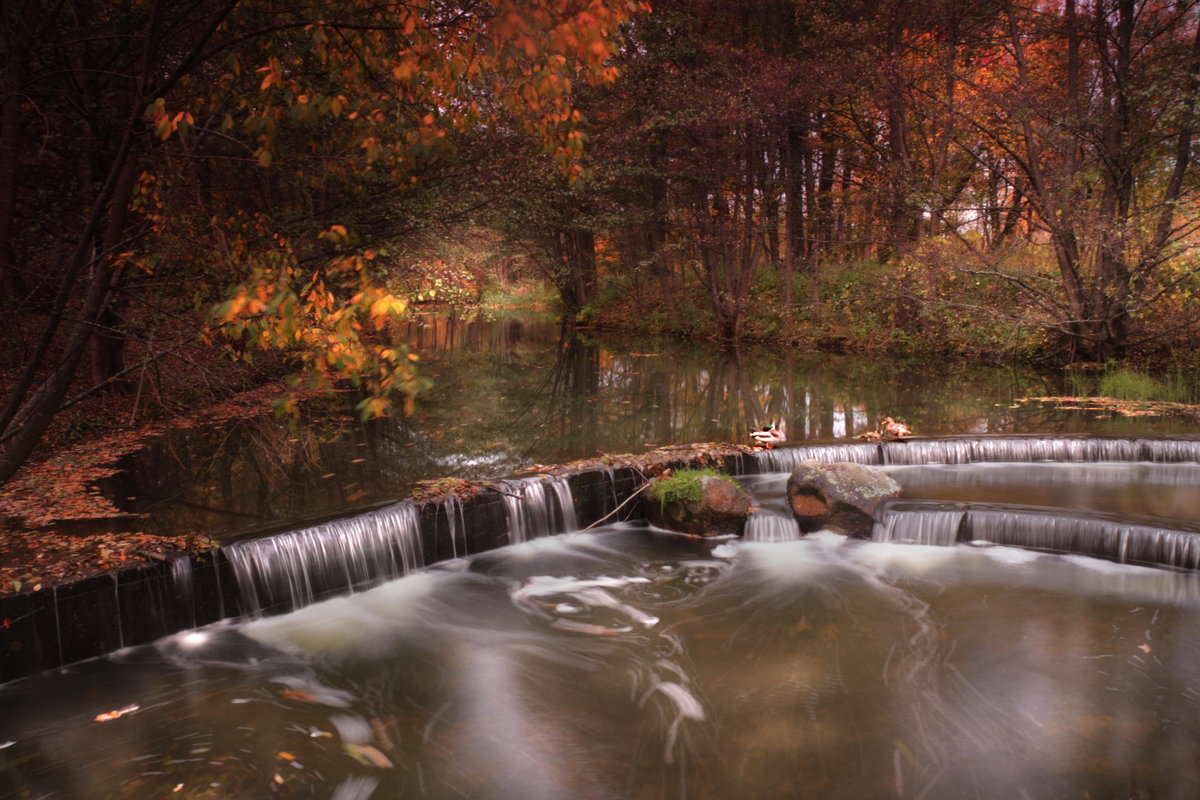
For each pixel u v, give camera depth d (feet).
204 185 33.32
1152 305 61.36
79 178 28.58
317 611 22.61
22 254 29.71
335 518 24.18
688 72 79.56
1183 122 51.78
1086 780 14.71
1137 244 55.72
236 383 51.93
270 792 14.69
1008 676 18.76
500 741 16.40
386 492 29.94
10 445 14.30
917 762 15.39
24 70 16.22
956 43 70.08
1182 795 14.23
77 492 29.53
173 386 47.47
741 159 85.81
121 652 19.42
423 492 26.76
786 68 72.64
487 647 20.71
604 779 15.03
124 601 19.35
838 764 15.40
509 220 56.29
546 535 28.94
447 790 14.76
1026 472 35.58
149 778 15.01
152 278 23.90
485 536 27.35
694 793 14.53
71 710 17.17
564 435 41.81
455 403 52.65
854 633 21.27
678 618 22.41
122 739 16.24
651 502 30.09
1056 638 20.62
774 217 87.40
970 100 66.23
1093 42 64.54
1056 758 15.46
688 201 90.53
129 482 31.17
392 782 15.02
